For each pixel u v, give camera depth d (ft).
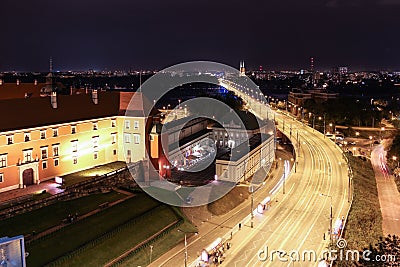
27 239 188.24
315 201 278.05
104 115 321.73
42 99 289.12
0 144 247.70
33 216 217.77
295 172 352.28
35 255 176.14
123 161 332.60
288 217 249.34
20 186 259.80
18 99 274.16
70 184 272.31
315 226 234.79
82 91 379.96
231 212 261.24
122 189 273.95
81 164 305.94
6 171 252.62
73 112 303.07
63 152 290.76
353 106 611.06
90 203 243.40
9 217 214.07
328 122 586.86
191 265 188.03
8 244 119.24
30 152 266.77
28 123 266.98
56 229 200.85
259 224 238.89
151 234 213.25
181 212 248.73
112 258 186.39
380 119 591.78
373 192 328.49
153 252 198.39
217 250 198.49
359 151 462.19
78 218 216.95
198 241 215.51
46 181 277.64
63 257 174.50
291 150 449.89
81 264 176.76
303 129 557.74
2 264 117.29
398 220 275.59
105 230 206.08
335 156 407.85
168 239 213.25
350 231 233.14
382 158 444.55
